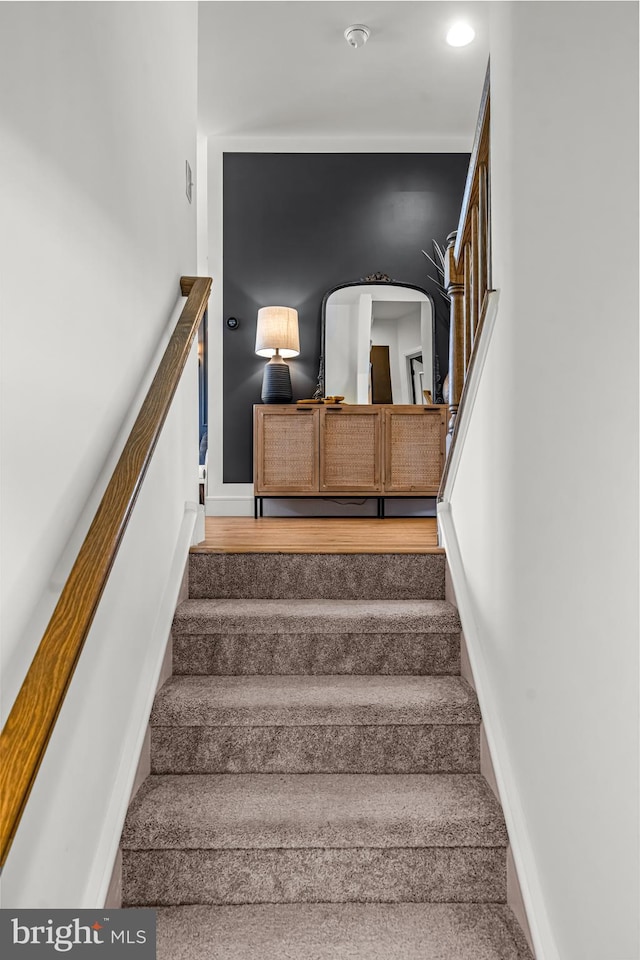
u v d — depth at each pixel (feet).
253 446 15.49
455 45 13.33
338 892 5.16
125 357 5.44
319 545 8.57
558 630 4.23
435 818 5.23
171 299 7.40
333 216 17.13
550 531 4.40
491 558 6.06
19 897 3.38
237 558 7.89
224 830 5.11
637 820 3.10
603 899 3.50
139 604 5.84
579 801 3.85
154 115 6.51
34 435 3.61
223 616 6.95
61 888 3.92
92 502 4.50
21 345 3.44
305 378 17.08
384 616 6.98
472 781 5.89
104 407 4.88
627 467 3.22
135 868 5.13
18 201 3.40
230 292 17.10
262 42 13.20
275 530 12.20
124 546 5.33
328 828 5.14
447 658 7.00
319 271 17.15
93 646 4.54
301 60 13.79
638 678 3.10
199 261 18.01
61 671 3.27
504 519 5.60
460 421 7.31
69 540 4.15
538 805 4.64
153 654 6.22
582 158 3.79
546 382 4.49
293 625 6.95
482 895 5.18
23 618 3.48
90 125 4.54
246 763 6.07
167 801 5.49
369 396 16.83
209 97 15.14
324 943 4.65
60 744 3.93
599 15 3.53
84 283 4.42
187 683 6.63
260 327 16.22
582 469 3.82
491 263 6.31
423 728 6.09
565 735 4.09
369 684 6.63
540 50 4.66
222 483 17.03
